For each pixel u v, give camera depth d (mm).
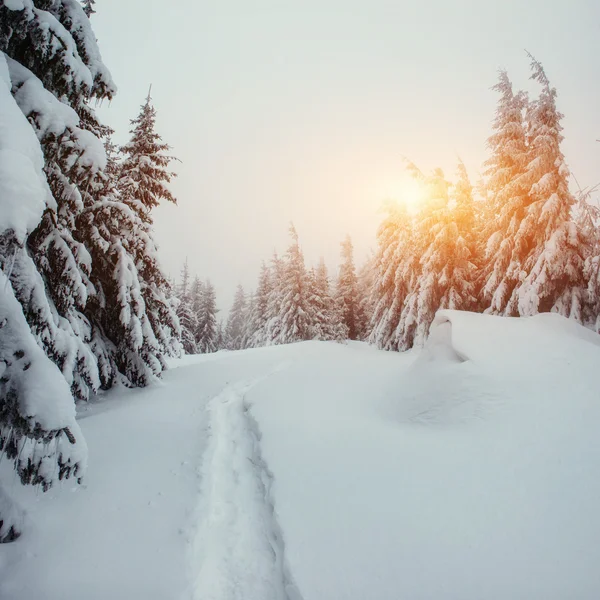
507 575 3689
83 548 4375
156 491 5730
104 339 11695
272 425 8414
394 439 7074
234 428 9172
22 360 3990
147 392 11750
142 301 11102
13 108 4156
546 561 3783
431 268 21234
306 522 4863
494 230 18203
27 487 5555
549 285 15203
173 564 4199
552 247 14859
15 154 3844
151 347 11945
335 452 6801
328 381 13391
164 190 13648
